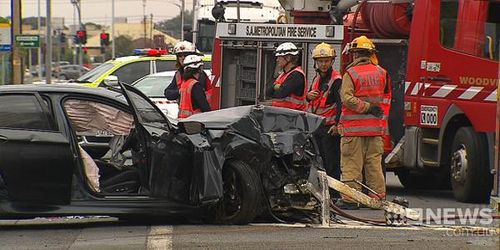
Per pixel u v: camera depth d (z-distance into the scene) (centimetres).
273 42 2625
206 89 2645
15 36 5828
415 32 2339
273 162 1772
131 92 1778
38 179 1655
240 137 1734
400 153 2394
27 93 1692
